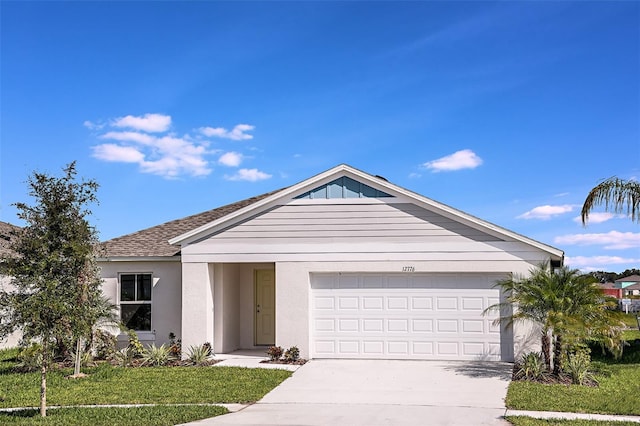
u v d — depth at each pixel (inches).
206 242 717.3
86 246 468.8
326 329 698.8
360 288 698.2
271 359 681.0
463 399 501.0
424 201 679.1
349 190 698.8
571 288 567.2
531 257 655.8
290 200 706.8
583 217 748.0
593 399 500.1
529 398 497.4
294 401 498.3
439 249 676.1
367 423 422.3
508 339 666.8
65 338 453.1
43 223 448.1
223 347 747.4
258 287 818.2
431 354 681.0
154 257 766.5
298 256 699.4
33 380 580.4
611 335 575.8
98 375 597.0
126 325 775.1
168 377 586.6
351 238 692.7
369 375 599.8
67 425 414.0
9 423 418.6
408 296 690.2
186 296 716.0
